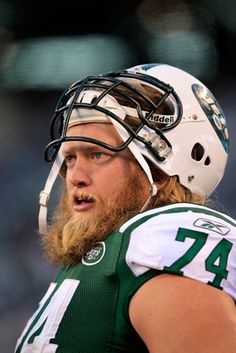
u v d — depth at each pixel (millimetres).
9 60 28688
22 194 23344
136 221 5203
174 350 4520
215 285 4789
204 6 27703
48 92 28219
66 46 28844
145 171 5461
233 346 4488
